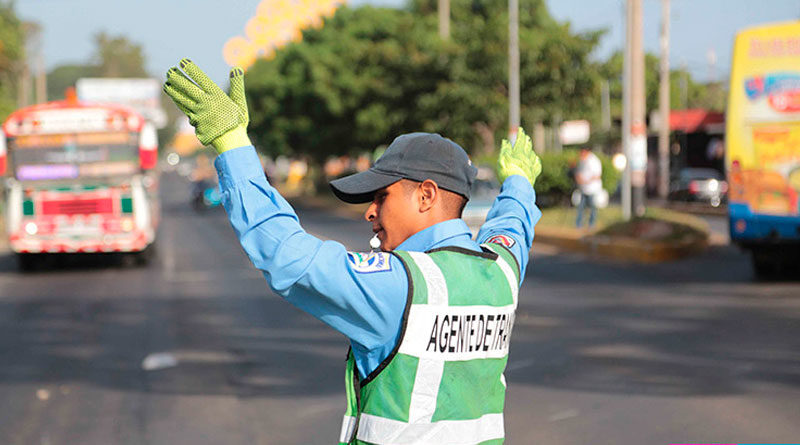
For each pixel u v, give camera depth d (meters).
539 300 12.47
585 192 22.06
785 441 5.83
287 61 51.19
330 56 46.50
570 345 9.21
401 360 1.98
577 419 6.49
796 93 13.52
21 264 18.89
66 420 6.86
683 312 11.16
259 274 17.06
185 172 146.12
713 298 12.25
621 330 10.00
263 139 62.41
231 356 9.20
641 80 20.59
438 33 41.81
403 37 41.06
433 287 2.00
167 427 6.59
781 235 13.73
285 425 6.57
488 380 2.12
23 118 18.05
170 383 8.04
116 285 16.06
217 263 19.56
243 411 6.99
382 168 2.19
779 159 13.68
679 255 17.70
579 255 18.95
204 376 8.29
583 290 13.44
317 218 38.31
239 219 1.94
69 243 18.39
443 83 36.50
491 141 38.06
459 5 49.12
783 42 13.61
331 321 1.97
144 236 18.62
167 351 9.61
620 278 14.86
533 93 35.25
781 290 12.77
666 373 7.86
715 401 6.89
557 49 35.00
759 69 13.80
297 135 54.72
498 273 2.17
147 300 13.91
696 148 48.84
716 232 23.48
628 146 20.75
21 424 6.78
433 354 2.00
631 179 20.64
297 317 11.73
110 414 7.01
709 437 5.99
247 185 1.94
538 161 2.76
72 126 18.19
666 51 40.38
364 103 43.78
